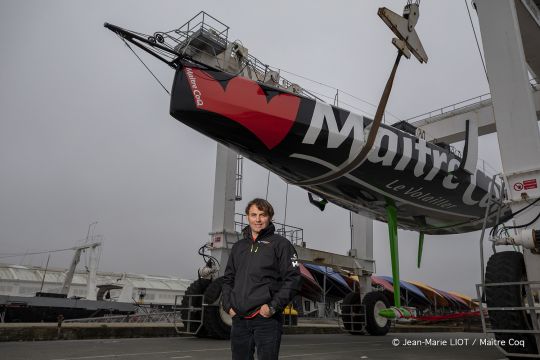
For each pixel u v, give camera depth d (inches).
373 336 507.5
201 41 358.9
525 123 227.9
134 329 386.3
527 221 215.0
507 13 245.9
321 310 1406.3
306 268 1464.1
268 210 113.0
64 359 223.1
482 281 205.3
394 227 492.7
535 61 369.4
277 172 434.3
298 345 358.9
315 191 478.6
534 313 187.9
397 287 472.1
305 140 366.9
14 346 281.7
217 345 320.2
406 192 466.9
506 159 229.9
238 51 375.6
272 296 104.3
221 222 447.5
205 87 338.3
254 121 347.6
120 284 1893.5
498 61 243.4
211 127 351.9
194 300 386.9
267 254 107.7
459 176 482.9
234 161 474.6
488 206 225.8
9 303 834.8
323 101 402.3
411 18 294.5
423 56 304.7
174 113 342.6
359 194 473.7
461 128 594.9
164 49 335.9
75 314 905.5
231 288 111.5
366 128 389.7
